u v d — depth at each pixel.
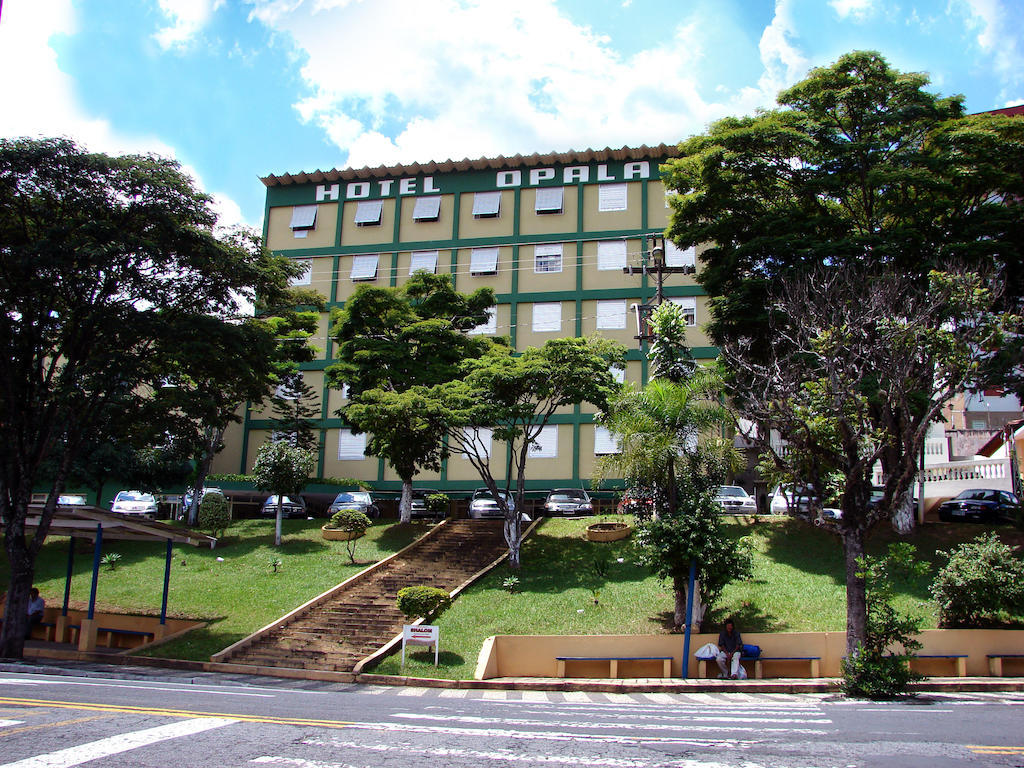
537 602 20.64
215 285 19.67
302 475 28.12
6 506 18.19
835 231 24.78
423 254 42.97
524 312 41.25
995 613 17.19
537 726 9.16
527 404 24.52
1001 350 17.39
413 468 30.73
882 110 24.91
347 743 7.41
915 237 22.16
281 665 17.33
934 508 29.27
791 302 19.22
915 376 16.14
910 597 19.30
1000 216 22.20
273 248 44.59
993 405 44.53
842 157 24.14
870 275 20.94
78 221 18.02
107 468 36.25
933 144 23.58
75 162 17.11
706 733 8.75
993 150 22.53
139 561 26.27
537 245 41.88
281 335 33.25
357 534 26.20
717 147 24.98
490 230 42.59
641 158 41.88
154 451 37.12
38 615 20.47
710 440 18.39
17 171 16.89
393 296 31.06
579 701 13.54
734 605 19.59
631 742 7.91
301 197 45.00
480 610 20.23
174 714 8.99
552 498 32.03
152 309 18.70
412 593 18.47
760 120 25.50
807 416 15.41
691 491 18.30
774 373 17.81
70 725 7.89
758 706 12.53
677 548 17.61
